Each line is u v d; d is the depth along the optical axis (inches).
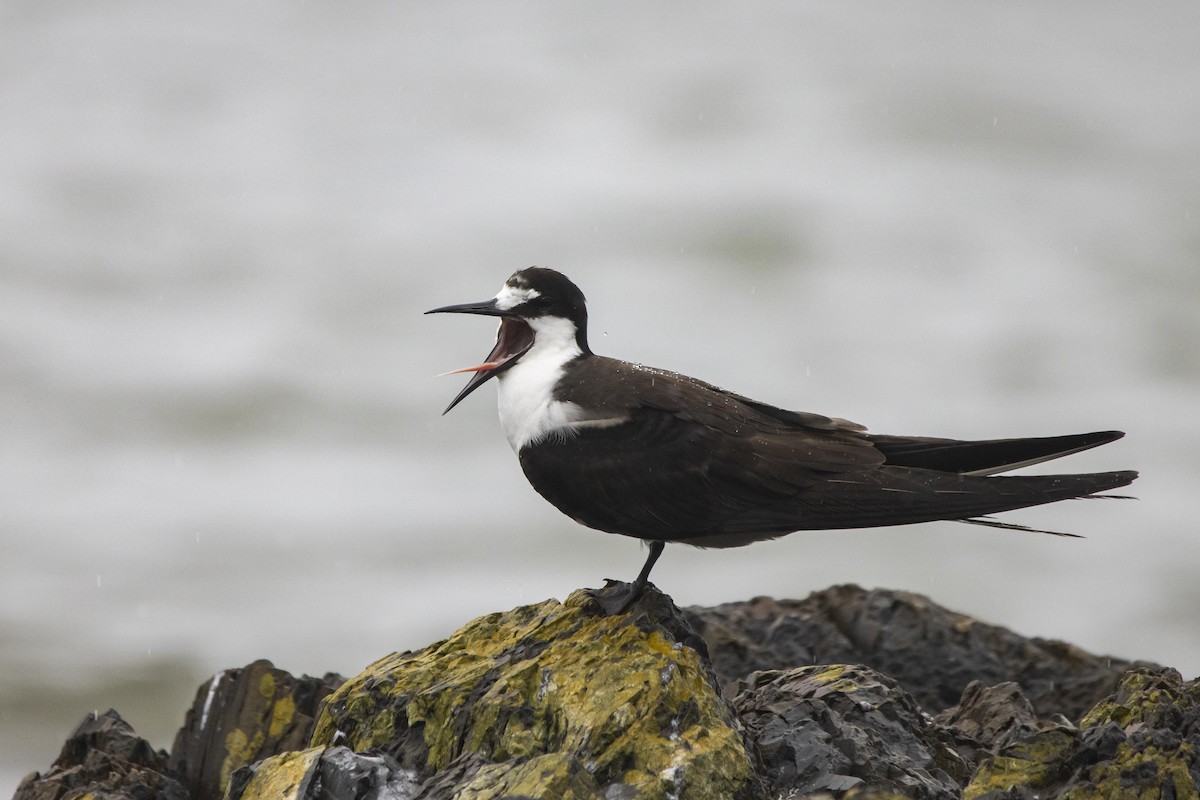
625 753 317.7
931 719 411.2
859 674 383.6
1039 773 329.7
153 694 753.6
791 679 390.0
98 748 420.2
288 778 335.3
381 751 351.9
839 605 538.9
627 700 326.0
